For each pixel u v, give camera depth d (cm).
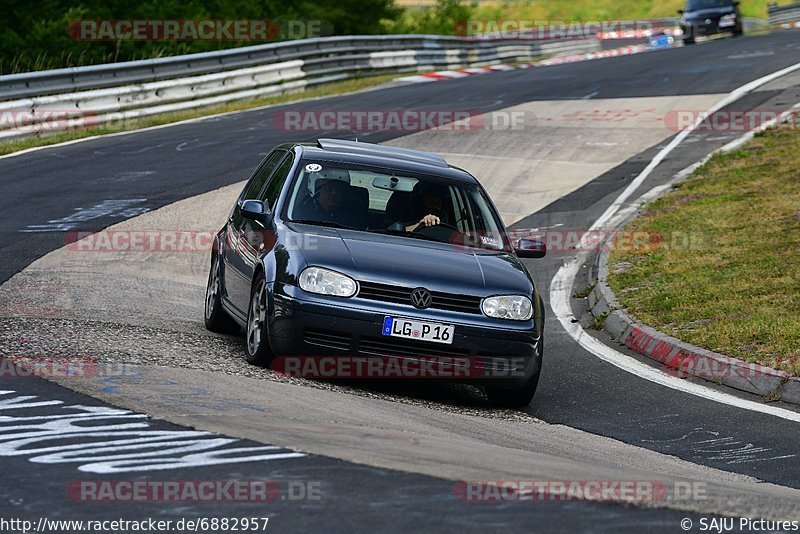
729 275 4244
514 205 5969
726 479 2152
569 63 13025
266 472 1620
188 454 1714
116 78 8600
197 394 2236
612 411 2828
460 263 2788
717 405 2920
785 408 2900
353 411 2291
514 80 10956
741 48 12400
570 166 6819
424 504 1478
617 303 4050
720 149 6812
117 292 3728
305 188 3009
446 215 3019
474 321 2655
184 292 3962
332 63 11538
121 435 1838
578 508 1510
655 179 6350
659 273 4412
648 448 2445
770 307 3756
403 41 12825
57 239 4622
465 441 2098
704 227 5075
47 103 7781
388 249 2783
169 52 11850
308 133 7869
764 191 5625
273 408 2177
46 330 2861
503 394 2805
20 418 1952
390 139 7638
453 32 18425
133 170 6431
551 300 4384
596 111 8562
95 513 1415
